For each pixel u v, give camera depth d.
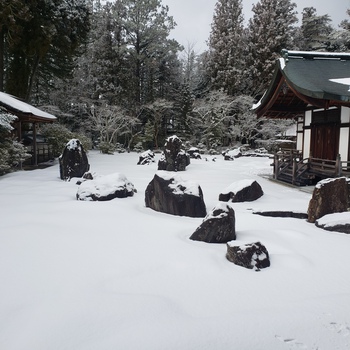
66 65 22.67
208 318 2.40
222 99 27.72
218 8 32.16
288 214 6.28
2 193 7.80
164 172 6.59
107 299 2.66
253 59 30.73
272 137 28.80
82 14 19.84
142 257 3.69
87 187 7.25
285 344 2.09
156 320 2.33
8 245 3.91
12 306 2.51
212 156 23.94
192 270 3.39
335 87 8.38
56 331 2.16
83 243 4.10
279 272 3.45
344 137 10.16
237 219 5.78
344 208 5.73
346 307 2.63
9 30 16.78
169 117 32.84
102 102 27.28
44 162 18.06
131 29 30.27
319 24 32.16
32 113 13.40
